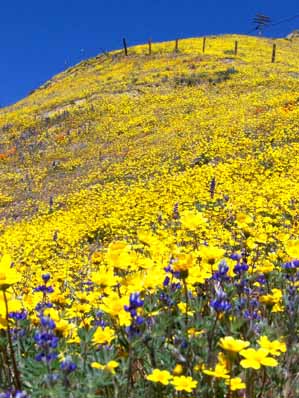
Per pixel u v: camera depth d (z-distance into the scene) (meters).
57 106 40.34
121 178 20.89
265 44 62.31
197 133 24.75
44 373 1.90
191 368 2.05
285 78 36.62
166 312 2.40
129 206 14.86
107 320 2.78
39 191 23.58
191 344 2.13
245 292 2.80
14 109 46.97
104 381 1.83
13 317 2.37
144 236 3.23
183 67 45.41
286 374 2.12
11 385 2.07
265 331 2.41
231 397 1.99
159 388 1.95
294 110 24.14
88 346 2.29
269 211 10.74
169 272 2.83
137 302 2.00
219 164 17.45
